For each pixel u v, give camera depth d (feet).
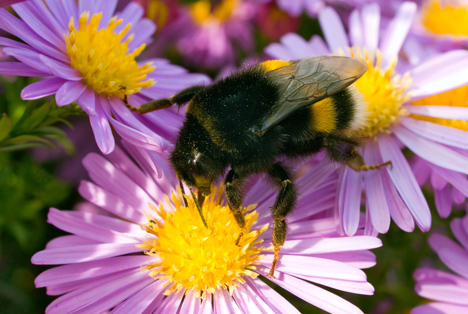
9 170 0.48
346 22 0.55
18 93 0.47
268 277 0.42
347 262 0.42
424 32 0.55
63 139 0.45
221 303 0.42
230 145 0.41
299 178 0.45
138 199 0.44
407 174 0.45
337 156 0.44
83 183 0.44
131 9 0.48
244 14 0.60
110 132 0.42
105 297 0.42
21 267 0.49
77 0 0.46
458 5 0.56
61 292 0.42
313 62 0.43
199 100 0.41
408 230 0.43
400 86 0.47
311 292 0.41
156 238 0.43
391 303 0.48
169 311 0.42
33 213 0.49
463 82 0.46
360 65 0.43
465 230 0.45
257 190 0.45
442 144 0.45
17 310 0.49
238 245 0.43
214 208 0.43
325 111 0.44
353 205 0.43
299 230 0.43
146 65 0.45
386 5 0.55
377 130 0.46
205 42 0.59
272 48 0.50
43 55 0.42
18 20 0.42
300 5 0.55
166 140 0.42
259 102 0.42
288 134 0.43
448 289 0.44
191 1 0.62
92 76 0.43
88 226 0.43
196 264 0.42
